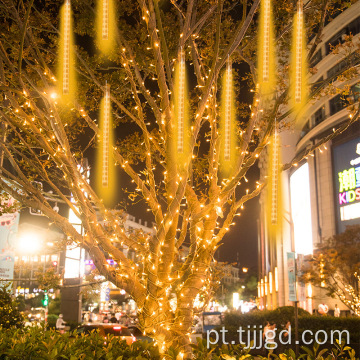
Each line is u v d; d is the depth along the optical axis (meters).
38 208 7.62
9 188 7.60
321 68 47.59
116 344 7.36
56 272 27.62
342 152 48.69
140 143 9.88
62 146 7.04
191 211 7.89
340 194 48.72
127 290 7.58
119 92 9.84
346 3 8.59
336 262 33.19
